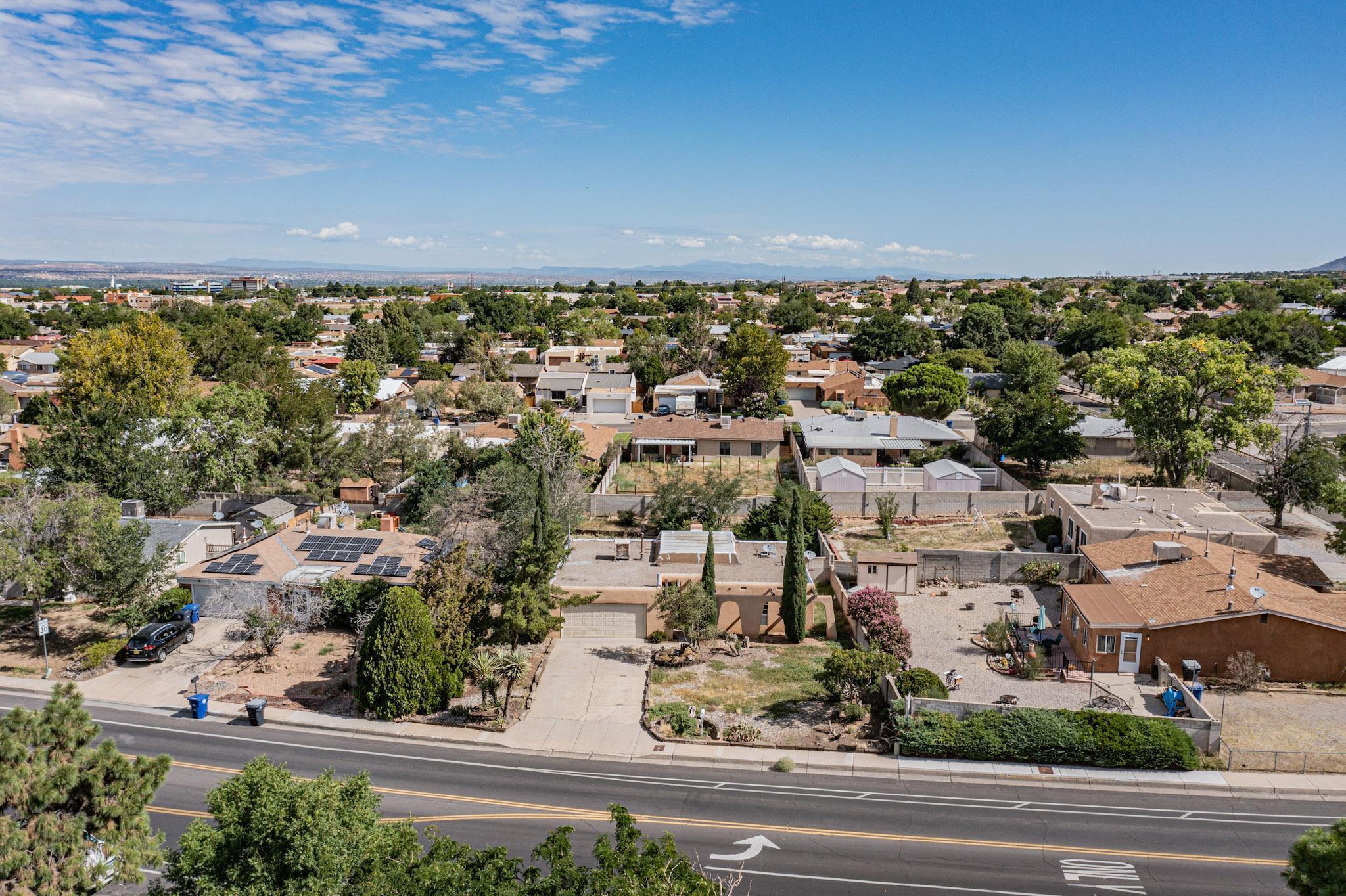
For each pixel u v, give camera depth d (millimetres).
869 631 38031
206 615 41938
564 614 41188
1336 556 48344
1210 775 28609
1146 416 60438
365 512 61406
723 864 23844
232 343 104500
